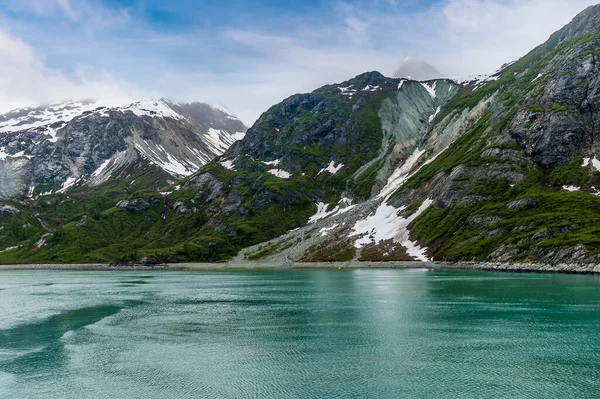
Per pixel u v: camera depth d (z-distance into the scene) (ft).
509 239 620.49
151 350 226.38
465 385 172.04
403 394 164.14
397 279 541.75
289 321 294.25
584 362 196.95
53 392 170.50
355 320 293.43
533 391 165.07
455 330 259.39
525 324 271.08
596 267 500.33
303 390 169.58
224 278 638.94
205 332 264.93
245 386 174.81
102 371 194.18
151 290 482.69
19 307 363.35
